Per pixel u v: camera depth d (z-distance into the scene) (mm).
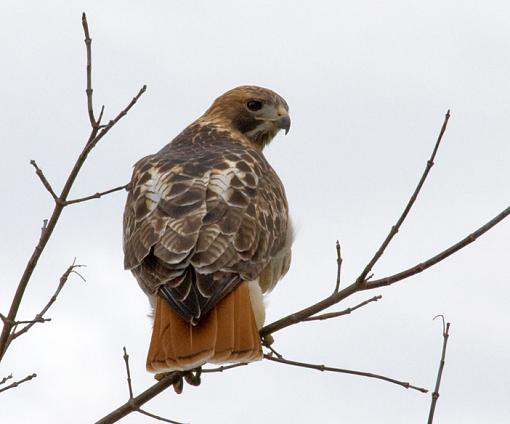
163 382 10133
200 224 10406
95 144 9039
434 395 9703
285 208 11961
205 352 9664
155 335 9969
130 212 11273
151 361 9773
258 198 11180
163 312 10047
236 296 10094
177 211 10633
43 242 9164
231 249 10312
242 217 10680
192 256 10148
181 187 10914
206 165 11391
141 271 10516
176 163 11539
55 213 9172
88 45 8969
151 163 11766
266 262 10891
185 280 10086
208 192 10820
